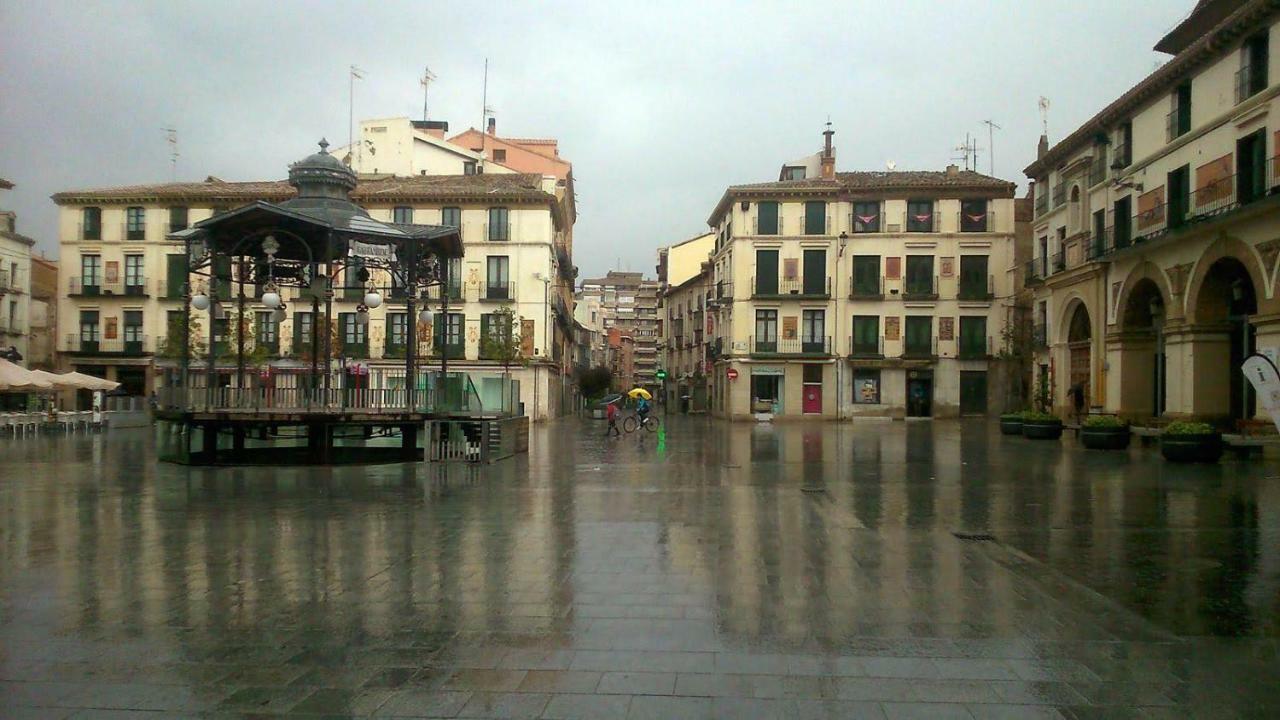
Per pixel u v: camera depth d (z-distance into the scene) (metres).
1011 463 19.23
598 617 6.18
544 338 47.59
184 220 49.16
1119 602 6.58
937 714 4.39
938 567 7.85
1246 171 22.84
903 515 11.12
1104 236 30.47
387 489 13.94
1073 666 5.12
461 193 47.22
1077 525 10.26
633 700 4.59
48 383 33.72
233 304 45.62
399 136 53.81
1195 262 24.45
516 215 47.69
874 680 4.88
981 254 48.34
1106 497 12.89
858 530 9.91
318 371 21.08
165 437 19.33
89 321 49.56
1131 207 29.12
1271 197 20.08
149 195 48.78
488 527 10.12
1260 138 22.20
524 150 59.75
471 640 5.65
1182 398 25.08
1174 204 26.41
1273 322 20.80
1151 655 5.32
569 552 8.57
